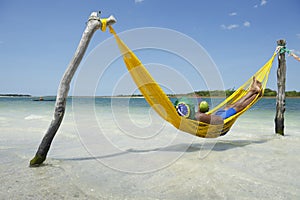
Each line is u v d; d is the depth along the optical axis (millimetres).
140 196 2898
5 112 13523
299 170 3840
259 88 5566
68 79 3963
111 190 3057
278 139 6336
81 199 2793
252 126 8836
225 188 3137
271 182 3346
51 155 4574
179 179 3438
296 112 13562
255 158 4500
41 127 7941
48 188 3064
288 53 6590
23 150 4891
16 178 3363
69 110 14039
